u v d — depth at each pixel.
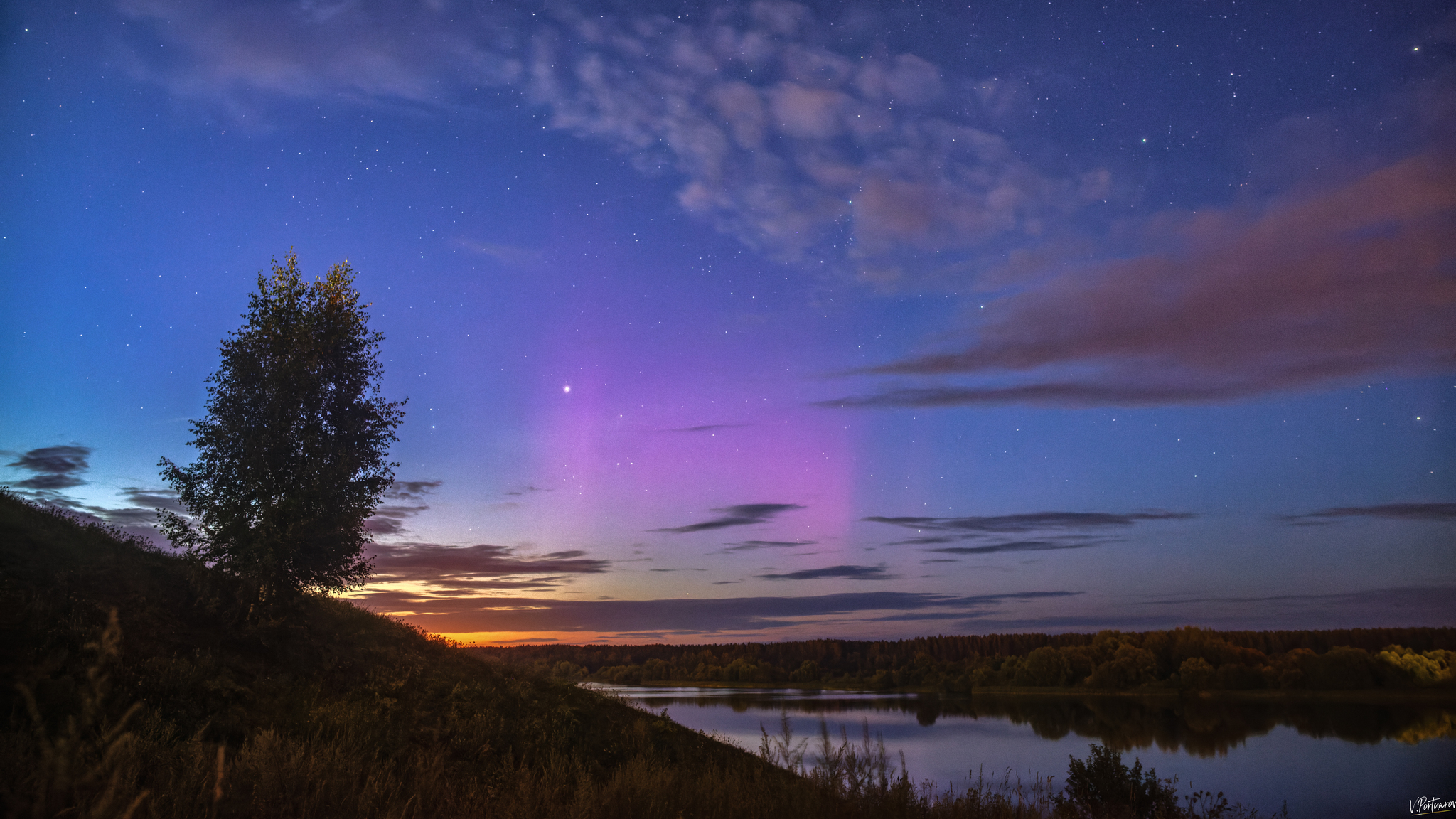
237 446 16.72
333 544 17.00
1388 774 56.56
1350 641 140.12
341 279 18.98
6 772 5.50
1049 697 139.50
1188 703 123.50
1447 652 126.62
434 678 18.83
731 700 114.38
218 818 5.82
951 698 139.88
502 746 14.12
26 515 17.22
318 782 6.91
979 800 9.00
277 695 13.12
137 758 6.38
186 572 17.23
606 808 7.37
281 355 17.58
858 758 8.65
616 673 155.62
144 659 12.10
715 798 8.16
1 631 10.74
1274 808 40.91
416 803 6.99
